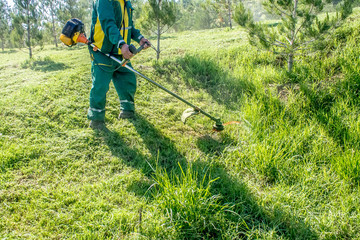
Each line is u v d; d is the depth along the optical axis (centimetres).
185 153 339
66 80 507
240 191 271
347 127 354
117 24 328
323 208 258
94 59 339
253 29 459
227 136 371
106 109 416
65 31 328
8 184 272
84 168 302
